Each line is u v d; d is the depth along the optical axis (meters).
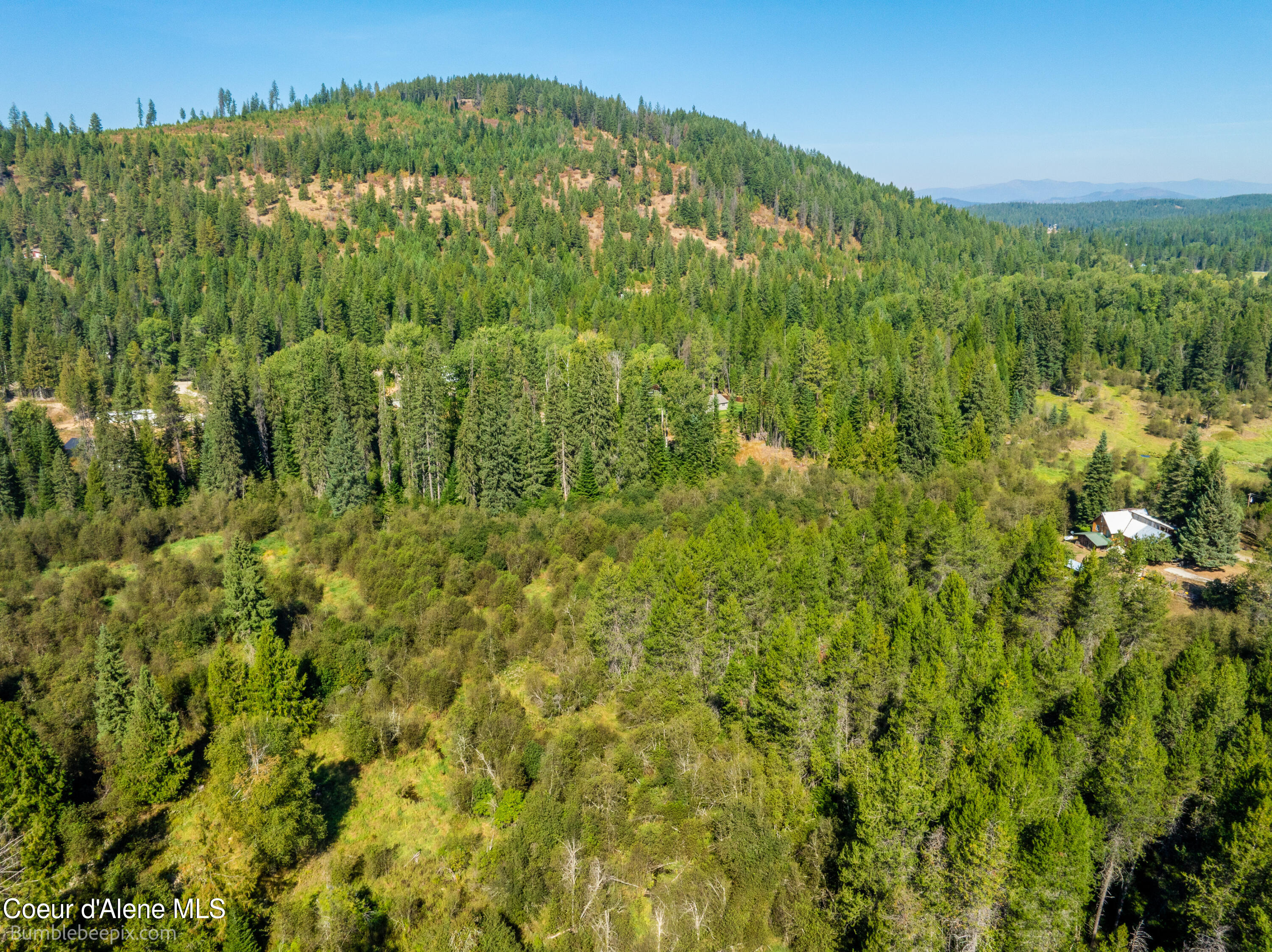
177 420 101.62
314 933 37.66
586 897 39.19
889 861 35.75
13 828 39.81
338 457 95.31
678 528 81.69
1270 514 90.12
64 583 75.06
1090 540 88.31
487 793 47.16
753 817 41.97
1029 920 33.03
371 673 57.72
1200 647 47.75
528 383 122.62
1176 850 38.66
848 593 61.91
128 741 46.25
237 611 62.25
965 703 45.09
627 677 56.19
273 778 42.59
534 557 79.62
